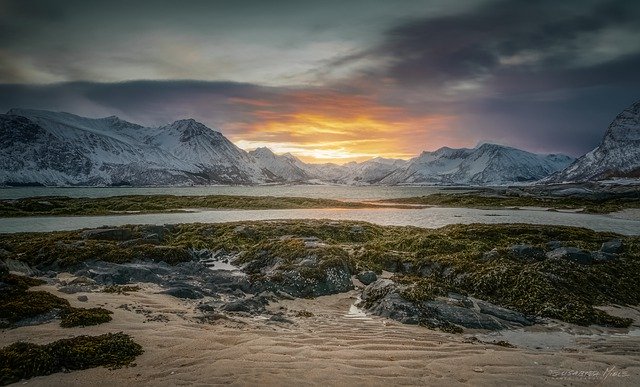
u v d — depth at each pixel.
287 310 19.27
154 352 13.15
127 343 13.38
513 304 20.17
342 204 102.75
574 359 13.58
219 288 22.00
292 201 104.06
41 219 64.19
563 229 40.31
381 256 27.92
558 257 26.09
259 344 14.14
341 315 18.72
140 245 30.02
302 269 23.50
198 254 31.88
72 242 30.23
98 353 12.62
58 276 23.88
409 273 25.67
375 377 11.55
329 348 13.95
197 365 12.20
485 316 17.88
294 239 32.03
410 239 33.41
